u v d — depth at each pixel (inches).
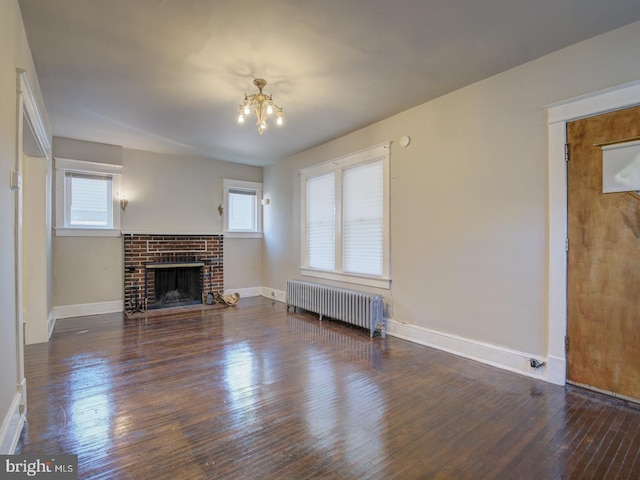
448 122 136.9
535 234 112.0
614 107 95.7
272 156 238.2
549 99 108.3
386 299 164.4
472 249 129.4
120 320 190.1
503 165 119.8
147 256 220.7
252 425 84.1
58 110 151.3
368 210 176.1
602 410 90.7
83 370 118.2
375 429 82.4
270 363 125.4
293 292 214.5
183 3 82.7
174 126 173.5
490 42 100.9
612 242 97.3
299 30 94.3
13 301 80.7
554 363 107.3
